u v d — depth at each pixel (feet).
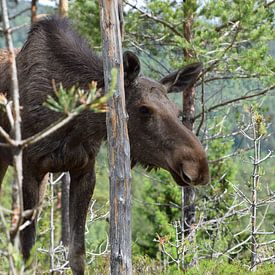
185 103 62.75
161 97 30.94
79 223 33.55
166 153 29.96
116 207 28.94
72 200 33.53
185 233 61.11
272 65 61.36
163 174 79.71
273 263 42.80
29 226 31.76
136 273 41.27
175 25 62.39
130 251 29.22
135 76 30.63
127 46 67.41
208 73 66.95
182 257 41.09
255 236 43.39
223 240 56.70
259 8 60.70
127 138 29.09
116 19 28.96
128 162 29.07
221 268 39.47
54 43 32.04
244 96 62.08
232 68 62.34
